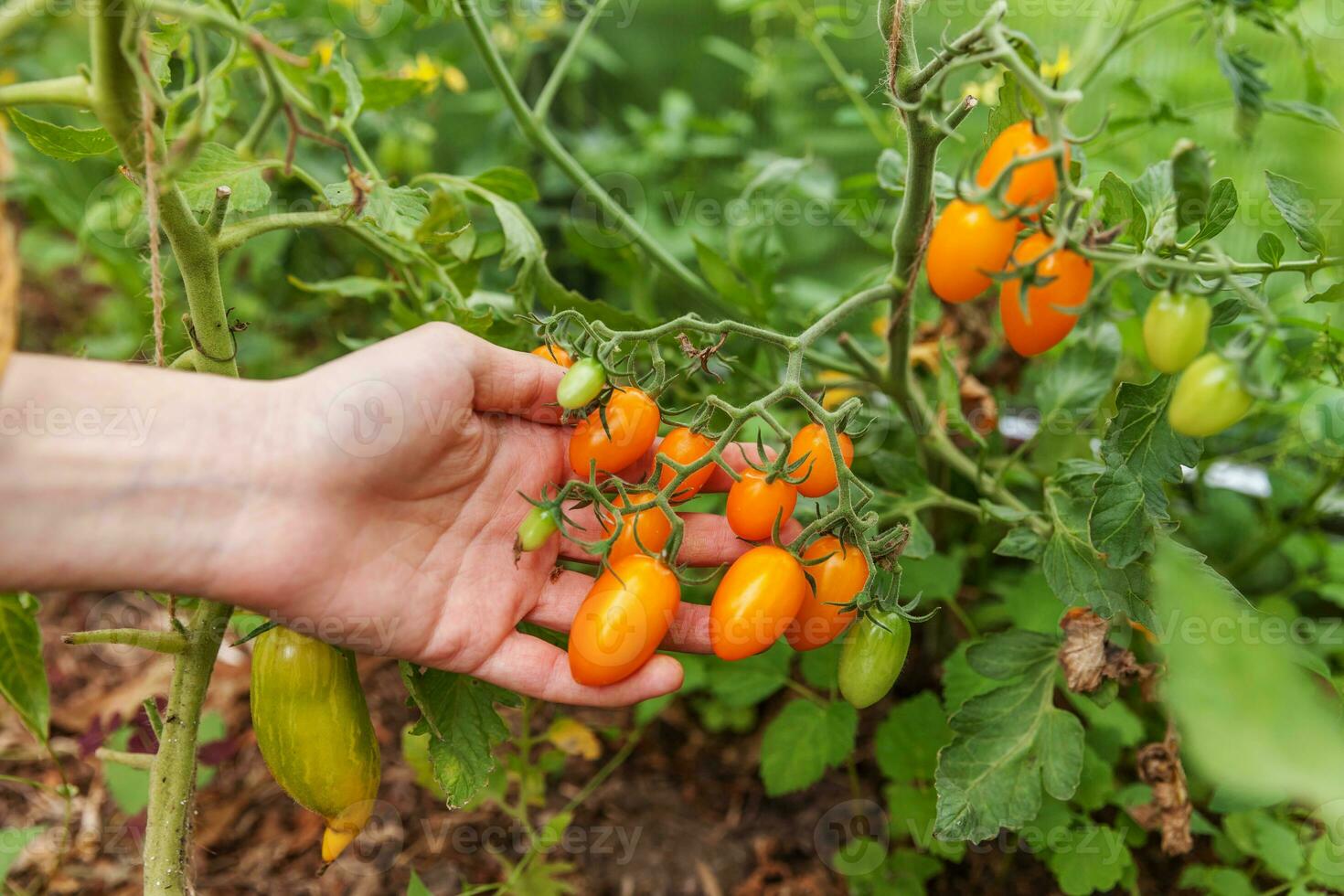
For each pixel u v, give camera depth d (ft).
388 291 1.74
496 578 1.35
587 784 1.95
